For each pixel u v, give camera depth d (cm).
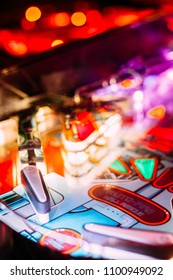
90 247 25
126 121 40
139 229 26
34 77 46
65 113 41
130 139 38
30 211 28
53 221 27
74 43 50
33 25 69
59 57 48
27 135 37
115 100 44
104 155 36
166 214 28
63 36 65
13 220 27
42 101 43
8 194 30
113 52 51
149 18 56
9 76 45
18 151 35
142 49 52
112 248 24
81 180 32
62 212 28
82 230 26
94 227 26
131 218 27
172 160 35
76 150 36
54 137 38
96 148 37
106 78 48
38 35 65
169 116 41
